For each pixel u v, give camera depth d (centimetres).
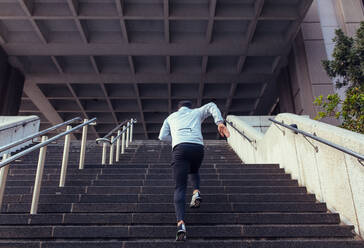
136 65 1450
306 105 1172
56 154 702
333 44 1251
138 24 1219
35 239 279
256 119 891
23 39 1237
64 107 1830
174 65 1455
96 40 1239
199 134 308
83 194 362
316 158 380
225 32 1275
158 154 724
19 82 1425
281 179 447
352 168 305
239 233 284
